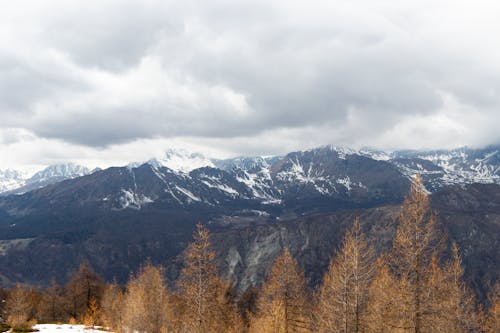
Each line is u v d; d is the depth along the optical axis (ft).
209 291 152.66
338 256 132.46
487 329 142.20
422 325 104.22
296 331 166.20
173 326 220.23
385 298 119.44
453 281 126.72
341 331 124.16
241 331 222.48
